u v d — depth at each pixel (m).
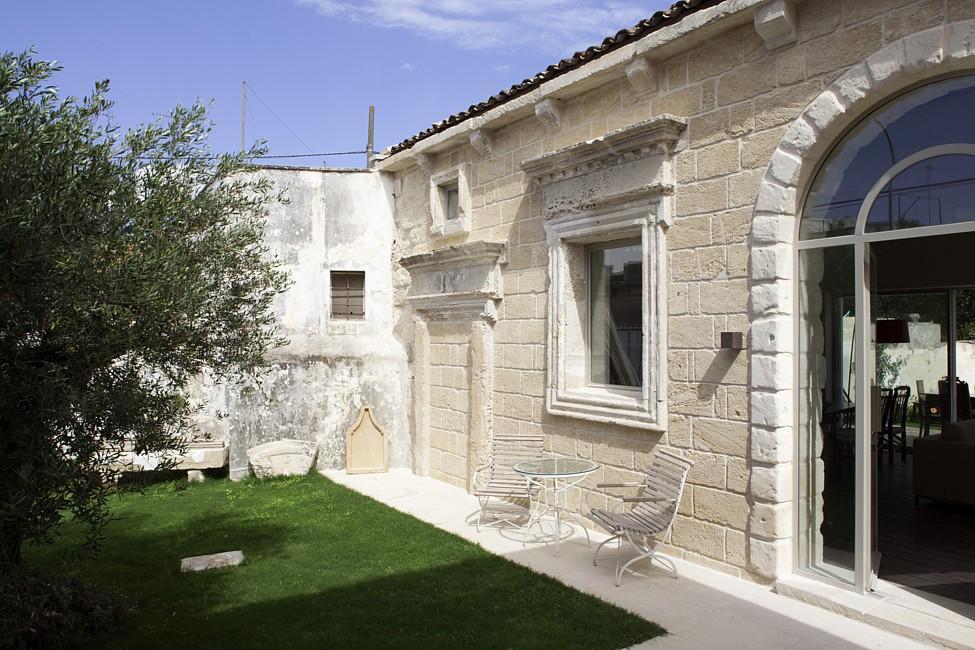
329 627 4.54
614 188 6.50
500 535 6.73
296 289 10.21
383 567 5.77
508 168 8.12
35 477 3.18
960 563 5.50
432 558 5.99
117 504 7.98
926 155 4.52
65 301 3.34
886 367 10.58
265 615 4.75
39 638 3.98
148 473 8.88
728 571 5.48
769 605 4.84
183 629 4.53
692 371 5.80
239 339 5.03
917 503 7.31
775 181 5.16
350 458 9.84
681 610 4.78
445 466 9.29
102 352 3.58
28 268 3.11
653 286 6.10
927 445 7.19
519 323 7.89
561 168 7.00
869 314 4.88
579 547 6.30
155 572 5.69
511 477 7.41
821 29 4.94
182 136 4.46
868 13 4.67
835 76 4.85
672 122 5.84
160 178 4.34
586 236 6.93
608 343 7.12
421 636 4.38
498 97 7.88
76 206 3.38
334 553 6.14
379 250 10.71
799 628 4.47
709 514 5.63
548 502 7.45
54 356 3.57
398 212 10.70
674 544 5.96
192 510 7.75
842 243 4.93
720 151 5.62
